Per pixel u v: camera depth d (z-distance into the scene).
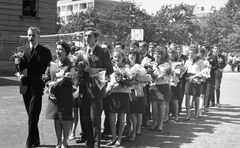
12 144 5.42
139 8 44.88
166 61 7.19
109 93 5.70
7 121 6.95
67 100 5.22
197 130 7.33
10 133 6.05
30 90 5.39
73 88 5.47
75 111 6.13
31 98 5.41
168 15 53.66
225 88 17.25
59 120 5.23
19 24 20.47
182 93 9.12
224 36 53.62
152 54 8.19
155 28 44.81
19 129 6.34
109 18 43.38
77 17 43.62
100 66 5.29
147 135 6.75
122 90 5.78
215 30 58.12
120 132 5.89
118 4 44.81
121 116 5.84
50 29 22.58
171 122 8.20
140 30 25.69
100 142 6.01
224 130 7.38
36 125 5.40
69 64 5.22
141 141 6.24
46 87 5.24
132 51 6.55
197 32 56.31
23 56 5.29
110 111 5.84
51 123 6.68
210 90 10.08
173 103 8.23
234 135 6.92
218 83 11.16
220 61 11.12
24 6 21.16
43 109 7.52
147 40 43.31
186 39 48.53
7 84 11.73
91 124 5.37
